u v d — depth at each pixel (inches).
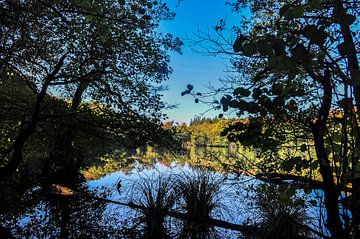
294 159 99.9
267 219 217.2
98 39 347.3
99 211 289.6
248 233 225.8
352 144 80.4
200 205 255.4
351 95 75.9
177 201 265.3
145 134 367.6
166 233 240.5
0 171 261.6
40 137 393.7
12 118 302.8
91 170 532.1
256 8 198.4
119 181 373.4
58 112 368.8
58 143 398.0
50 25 303.9
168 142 376.8
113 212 286.2
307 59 64.8
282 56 65.7
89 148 443.8
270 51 65.7
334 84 81.4
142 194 273.7
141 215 261.3
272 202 213.9
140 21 194.2
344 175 83.4
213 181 275.4
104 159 507.5
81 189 377.4
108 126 369.1
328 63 73.4
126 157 573.9
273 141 103.1
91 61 360.2
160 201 258.8
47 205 303.0
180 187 272.5
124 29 346.3
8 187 309.9
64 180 388.5
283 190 103.1
